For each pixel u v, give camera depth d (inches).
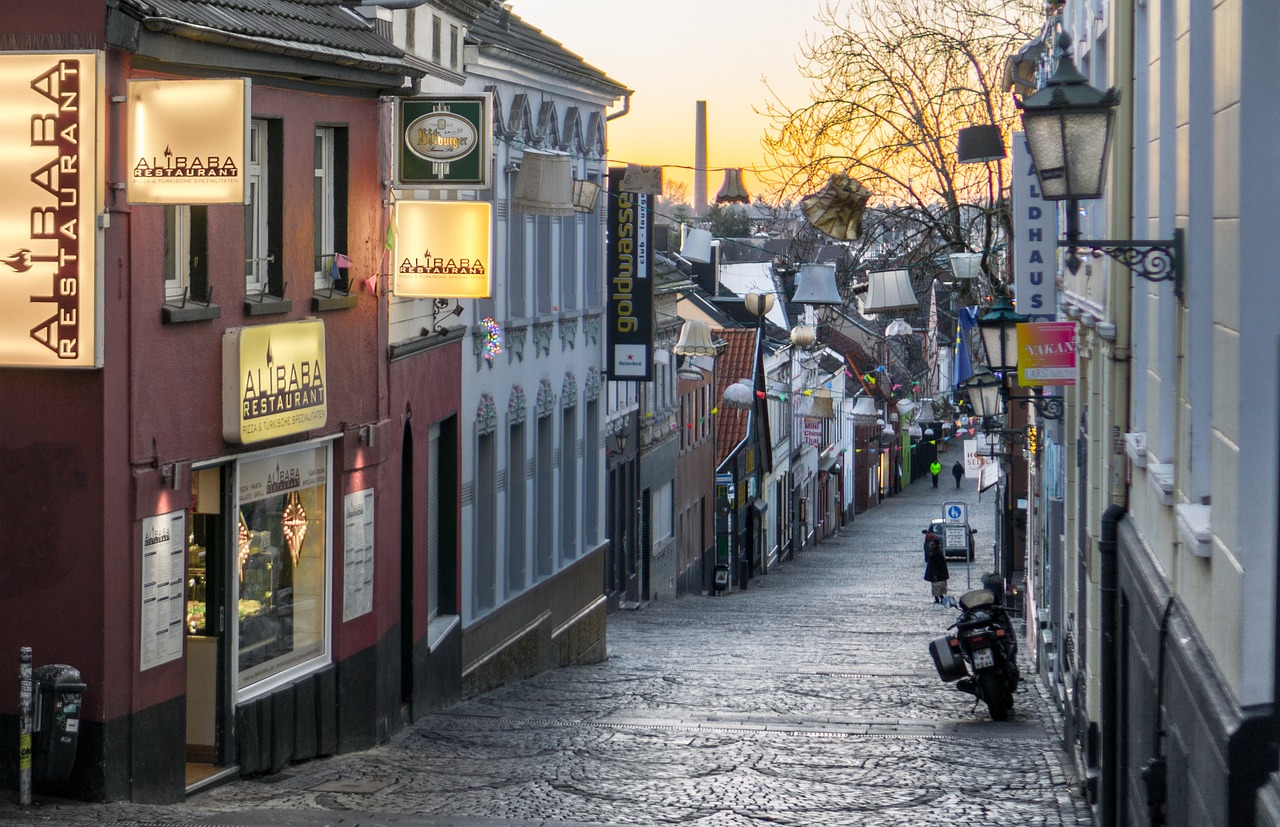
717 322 2449.6
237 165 467.8
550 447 1098.1
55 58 462.3
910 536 3181.6
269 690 592.4
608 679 967.6
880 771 601.6
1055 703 846.5
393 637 719.7
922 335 1959.9
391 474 721.0
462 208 708.7
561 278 1152.8
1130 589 478.9
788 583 2172.7
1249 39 277.4
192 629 560.7
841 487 3435.0
